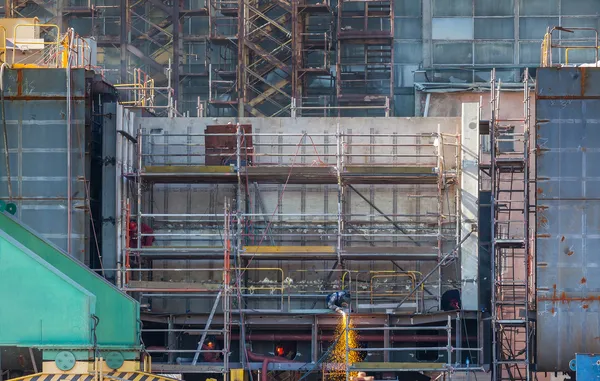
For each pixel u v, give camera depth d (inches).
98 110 3420.3
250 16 5073.8
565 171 3164.4
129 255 3326.8
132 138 3440.0
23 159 3206.2
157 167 3353.8
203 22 5211.6
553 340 3147.1
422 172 3361.2
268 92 5093.5
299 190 3501.5
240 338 3358.8
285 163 3521.2
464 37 5093.5
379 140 3508.9
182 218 3491.6
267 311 3312.0
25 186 3201.3
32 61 3513.8
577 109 3169.3
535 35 5088.6
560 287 3152.1
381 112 5064.0
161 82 5113.2
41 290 2453.2
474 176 3395.7
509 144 3727.9
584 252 3154.5
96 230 3324.3
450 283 3435.0
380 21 5103.3
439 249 3346.5
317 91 5132.9
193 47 5206.7
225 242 3235.7
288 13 5103.3
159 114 4813.0
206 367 3169.3
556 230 3159.5
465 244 3368.6
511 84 4694.9
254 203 3496.6
